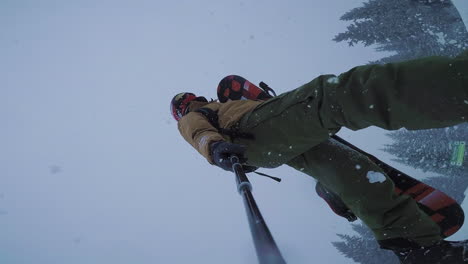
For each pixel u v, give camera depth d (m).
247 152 1.79
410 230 1.57
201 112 1.92
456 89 0.97
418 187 1.91
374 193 1.63
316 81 1.50
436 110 1.04
